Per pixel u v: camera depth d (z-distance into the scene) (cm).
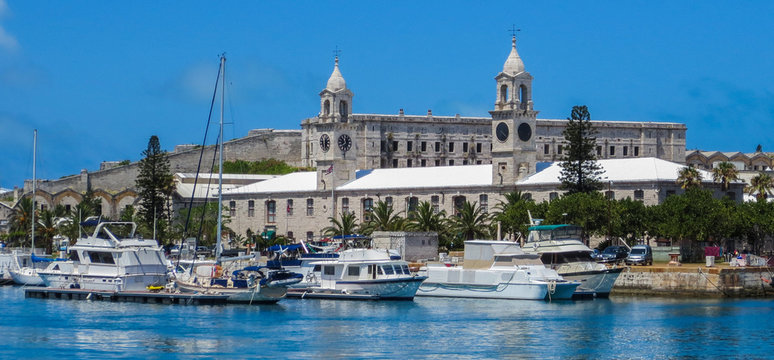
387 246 16562
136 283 13000
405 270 13188
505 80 19862
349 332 10512
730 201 16962
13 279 15675
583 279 13312
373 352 9531
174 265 14388
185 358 9294
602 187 18575
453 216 18212
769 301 13075
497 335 10375
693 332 10556
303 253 14425
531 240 13888
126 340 10069
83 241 13288
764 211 16425
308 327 10794
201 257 17200
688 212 16275
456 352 9538
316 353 9475
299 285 13250
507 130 19675
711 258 13938
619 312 11931
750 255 14600
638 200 17475
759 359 9312
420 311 11988
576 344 9925
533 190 19288
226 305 12394
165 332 10481
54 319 11306
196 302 12400
